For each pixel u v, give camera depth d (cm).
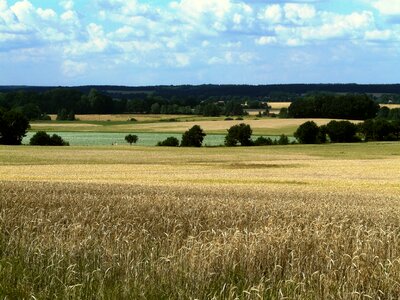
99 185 3644
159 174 5647
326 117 17462
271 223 1727
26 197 2405
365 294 1027
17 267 1162
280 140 12012
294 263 1219
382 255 1310
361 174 5800
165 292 1052
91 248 1323
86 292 1036
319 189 4053
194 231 1609
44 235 1388
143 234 1522
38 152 8238
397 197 3397
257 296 1001
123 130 16338
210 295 1027
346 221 1822
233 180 5016
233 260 1224
